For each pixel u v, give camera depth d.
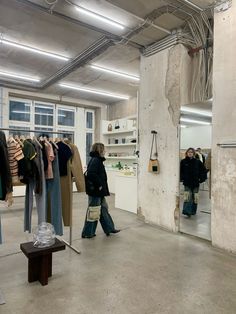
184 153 3.93
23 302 2.07
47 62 5.38
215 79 3.34
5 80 6.48
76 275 2.54
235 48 3.11
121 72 5.98
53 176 2.98
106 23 3.77
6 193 2.37
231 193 3.15
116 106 9.02
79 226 4.29
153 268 2.72
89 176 3.54
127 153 8.12
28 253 2.23
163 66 4.23
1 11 3.54
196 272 2.64
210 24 3.71
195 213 3.79
